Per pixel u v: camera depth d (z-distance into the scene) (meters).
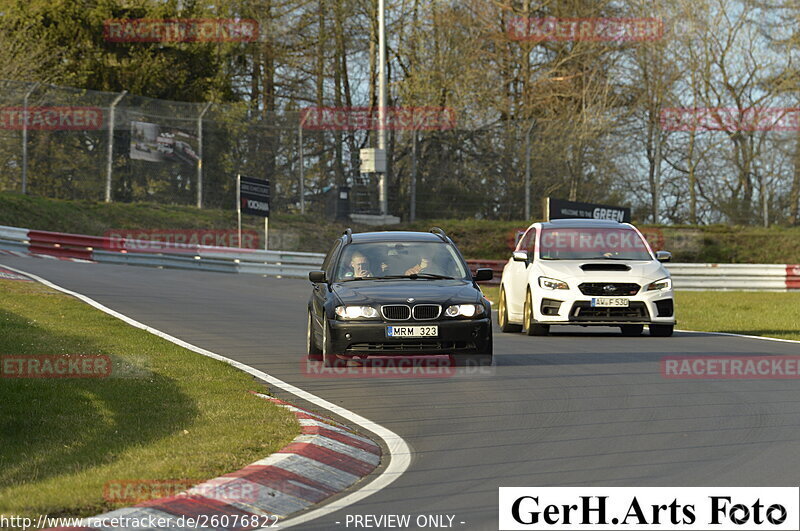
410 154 140.12
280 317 63.31
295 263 102.94
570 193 144.62
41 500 20.80
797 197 155.00
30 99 120.88
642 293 54.44
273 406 32.12
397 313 39.53
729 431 29.48
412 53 166.25
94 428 29.00
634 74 172.88
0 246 97.69
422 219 138.25
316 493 23.36
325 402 34.62
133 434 28.09
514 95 170.88
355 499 22.70
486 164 140.62
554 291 54.78
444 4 162.00
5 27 133.75
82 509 20.39
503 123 142.00
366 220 135.75
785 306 88.19
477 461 26.14
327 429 28.69
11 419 29.86
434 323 39.50
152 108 125.69
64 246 98.44
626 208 127.75
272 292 81.75
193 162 127.88
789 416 31.81
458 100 159.75
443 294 40.28
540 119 142.00
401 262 43.66
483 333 40.09
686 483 23.58
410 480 24.33
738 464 25.31
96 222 114.31
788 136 156.12
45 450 26.61
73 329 49.28
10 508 20.31
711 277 111.50
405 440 28.94
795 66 171.00
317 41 170.00
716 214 157.88
